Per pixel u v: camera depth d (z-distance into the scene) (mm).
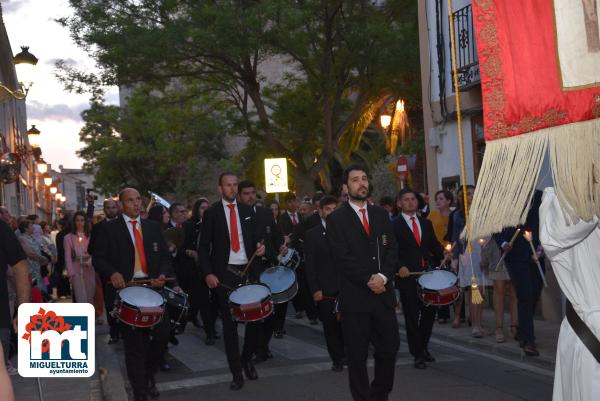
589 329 4113
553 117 3857
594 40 3754
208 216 9219
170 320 9062
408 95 28297
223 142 52812
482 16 4070
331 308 9648
